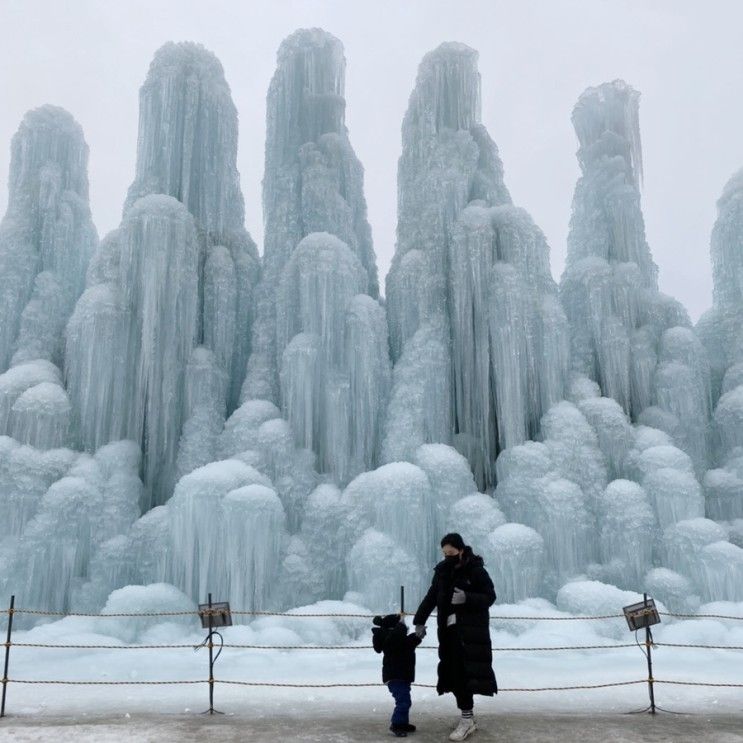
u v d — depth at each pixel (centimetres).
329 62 3900
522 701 1041
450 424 3066
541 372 3055
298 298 3133
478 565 741
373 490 2656
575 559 2661
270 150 3791
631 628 945
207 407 3045
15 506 2606
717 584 2498
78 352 2952
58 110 3738
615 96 3894
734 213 3578
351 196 3694
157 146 3481
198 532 2517
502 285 3048
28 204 3475
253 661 1822
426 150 3556
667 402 3127
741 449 3056
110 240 3212
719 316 3591
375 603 2452
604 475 2844
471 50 3725
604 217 3650
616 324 3216
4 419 2811
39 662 1839
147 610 2308
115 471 2786
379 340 3088
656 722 829
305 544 2697
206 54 3669
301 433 2919
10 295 3231
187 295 3106
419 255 3250
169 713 942
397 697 752
